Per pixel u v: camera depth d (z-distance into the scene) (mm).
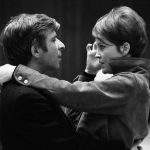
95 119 3248
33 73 3213
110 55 3371
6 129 3242
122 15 3365
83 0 13539
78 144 3107
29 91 3109
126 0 13516
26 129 3080
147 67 3369
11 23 3367
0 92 3412
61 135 3111
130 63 3340
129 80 3182
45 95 3168
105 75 3359
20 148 3141
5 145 3312
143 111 3322
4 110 3227
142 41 3422
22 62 3381
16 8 13242
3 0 13141
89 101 3094
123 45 3350
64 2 13430
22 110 3080
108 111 3152
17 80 3199
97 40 3422
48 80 3162
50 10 13375
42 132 3064
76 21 13562
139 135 3357
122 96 3137
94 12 13625
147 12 13500
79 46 13594
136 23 3365
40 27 3297
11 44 3336
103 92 3119
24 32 3277
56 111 3188
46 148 3070
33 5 13312
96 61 3859
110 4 13578
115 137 3225
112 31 3316
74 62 13562
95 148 3102
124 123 3225
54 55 3402
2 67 3336
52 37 3385
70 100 3092
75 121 3707
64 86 3119
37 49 3332
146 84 3287
